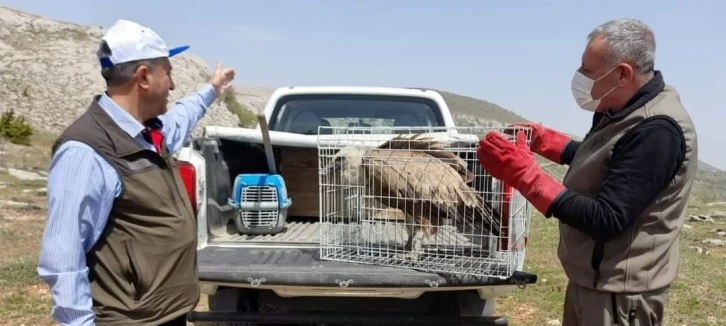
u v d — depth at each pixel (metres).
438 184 3.57
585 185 2.78
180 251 2.76
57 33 54.12
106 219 2.60
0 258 8.08
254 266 3.67
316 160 5.09
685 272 7.97
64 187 2.45
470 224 3.57
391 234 3.82
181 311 2.81
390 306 4.30
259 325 4.54
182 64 48.34
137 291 2.69
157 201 2.67
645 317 2.75
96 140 2.54
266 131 4.36
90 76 47.56
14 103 41.12
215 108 43.22
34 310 5.90
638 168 2.54
